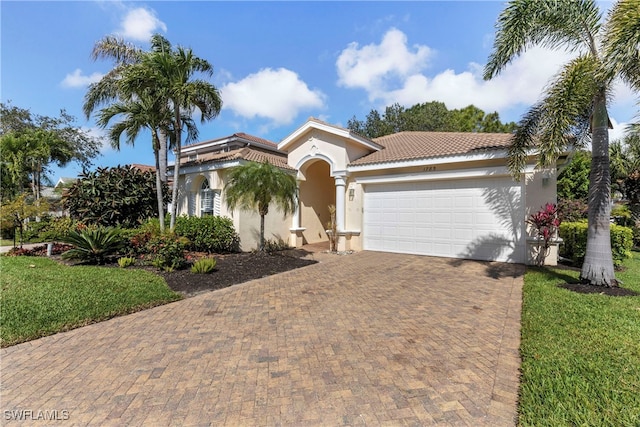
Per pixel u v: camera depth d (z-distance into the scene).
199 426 3.21
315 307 7.09
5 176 23.23
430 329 5.69
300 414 3.37
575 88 7.44
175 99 12.91
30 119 31.53
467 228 13.09
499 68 8.84
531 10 7.92
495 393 3.69
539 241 11.32
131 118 14.04
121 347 5.10
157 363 4.55
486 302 7.29
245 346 5.08
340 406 3.49
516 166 10.20
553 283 8.55
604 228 8.00
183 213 16.78
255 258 12.57
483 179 12.73
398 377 4.07
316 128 16.31
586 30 7.84
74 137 32.34
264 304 7.36
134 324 6.15
